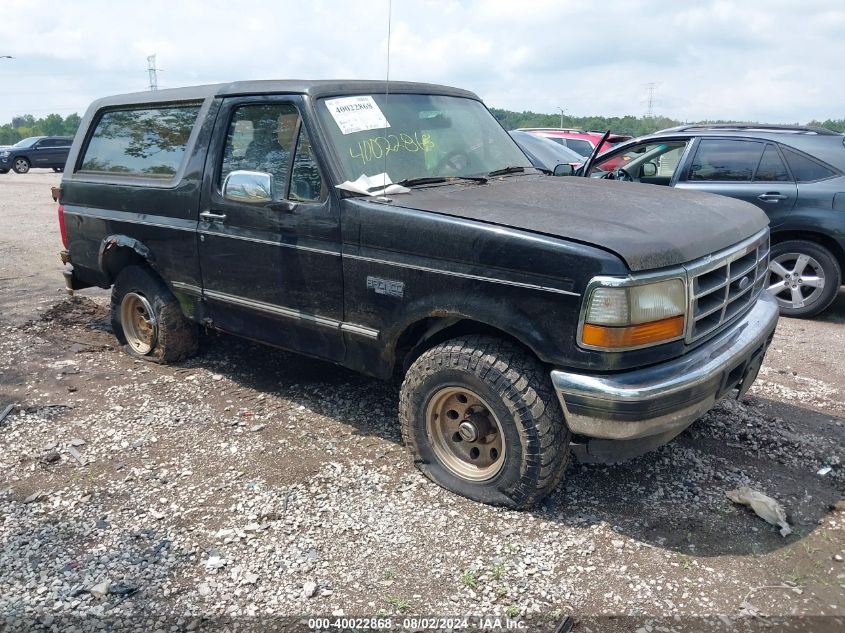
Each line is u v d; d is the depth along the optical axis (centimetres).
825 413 443
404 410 357
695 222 330
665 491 351
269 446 399
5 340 590
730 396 419
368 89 418
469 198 358
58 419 437
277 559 299
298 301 398
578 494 348
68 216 559
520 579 286
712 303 325
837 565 296
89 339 598
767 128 685
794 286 671
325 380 497
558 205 342
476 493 339
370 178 374
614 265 283
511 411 314
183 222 459
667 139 723
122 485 360
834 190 633
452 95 471
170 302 509
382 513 332
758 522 326
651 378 294
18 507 340
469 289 320
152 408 453
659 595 276
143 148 502
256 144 414
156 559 299
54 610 270
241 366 525
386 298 353
